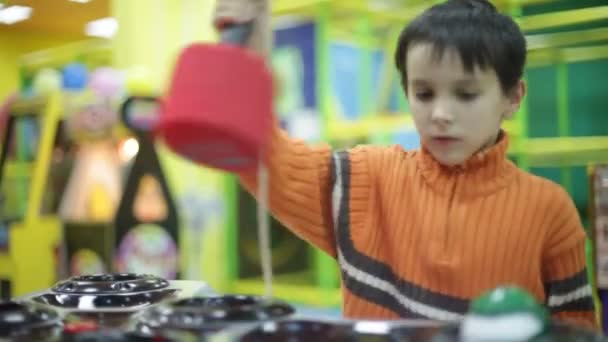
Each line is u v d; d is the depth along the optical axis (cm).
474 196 57
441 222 57
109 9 382
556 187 59
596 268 89
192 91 35
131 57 254
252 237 269
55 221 228
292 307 44
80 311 47
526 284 56
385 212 60
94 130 220
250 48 44
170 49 253
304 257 265
